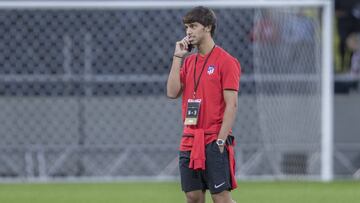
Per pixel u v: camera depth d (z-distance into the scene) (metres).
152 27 41.44
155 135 41.03
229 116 21.11
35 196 34.03
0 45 41.22
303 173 40.38
